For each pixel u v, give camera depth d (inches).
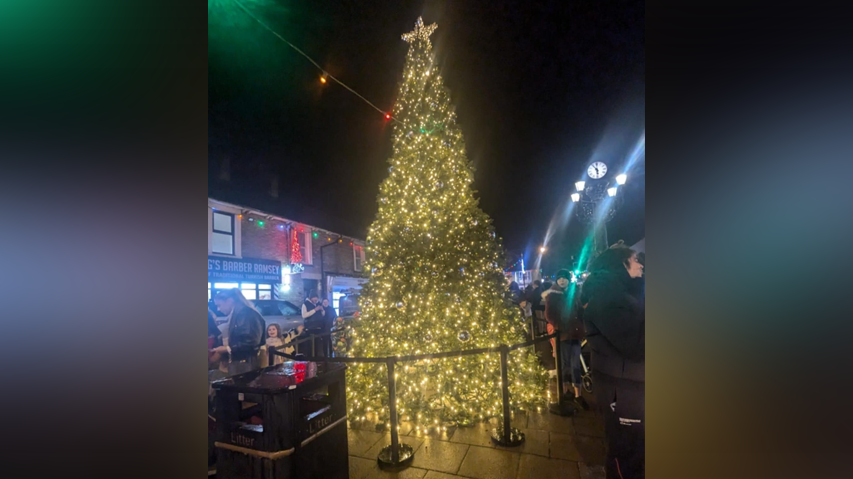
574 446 148.3
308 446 107.3
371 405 192.5
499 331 209.2
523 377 204.1
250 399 109.2
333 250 681.6
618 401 101.0
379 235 222.7
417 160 222.4
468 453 146.7
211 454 130.2
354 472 136.8
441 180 219.9
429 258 210.2
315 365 128.3
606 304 101.7
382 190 233.3
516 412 184.2
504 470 133.7
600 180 407.2
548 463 136.9
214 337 186.2
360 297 222.1
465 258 208.4
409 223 212.1
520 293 357.4
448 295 205.6
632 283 101.2
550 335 178.1
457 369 195.8
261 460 101.0
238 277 471.8
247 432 104.1
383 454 145.3
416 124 231.5
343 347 229.0
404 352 196.7
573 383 192.9
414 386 192.4
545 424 169.9
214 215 464.1
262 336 188.1
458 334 182.5
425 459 143.8
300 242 600.7
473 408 184.5
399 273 209.3
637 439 98.7
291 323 355.6
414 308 202.7
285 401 102.0
